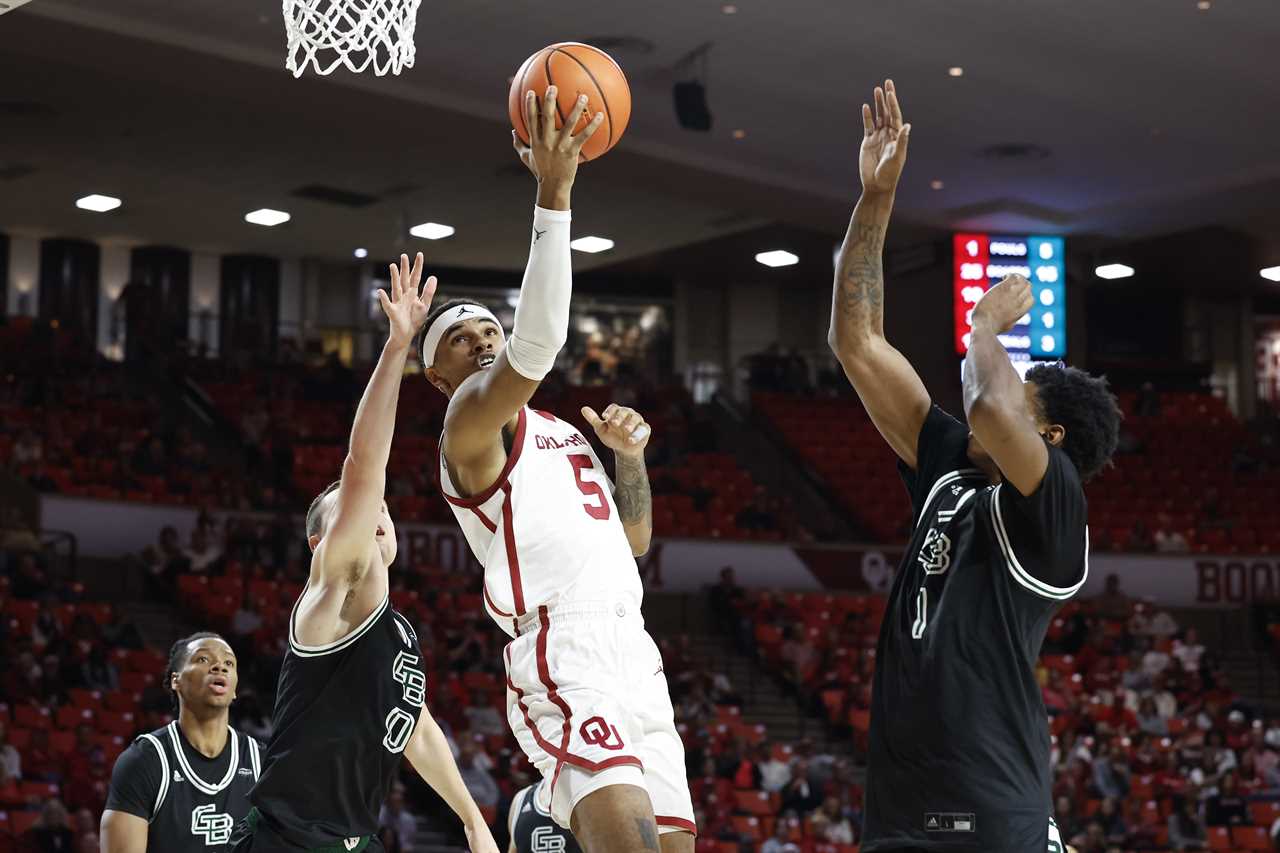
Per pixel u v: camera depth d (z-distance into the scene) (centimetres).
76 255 2270
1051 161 1716
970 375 257
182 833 394
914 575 263
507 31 1365
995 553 255
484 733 1345
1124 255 2075
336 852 314
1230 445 2314
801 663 1659
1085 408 267
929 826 249
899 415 291
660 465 2164
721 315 2625
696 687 1504
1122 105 1541
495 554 275
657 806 271
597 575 271
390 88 1485
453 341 300
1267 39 1366
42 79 1527
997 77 1466
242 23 1346
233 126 1709
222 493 1797
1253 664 1933
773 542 1952
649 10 1314
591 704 261
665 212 2022
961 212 1881
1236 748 1541
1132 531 2025
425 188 1972
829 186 1803
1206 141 1647
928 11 1312
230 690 402
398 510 1822
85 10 1309
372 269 2438
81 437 1811
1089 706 1539
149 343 2181
